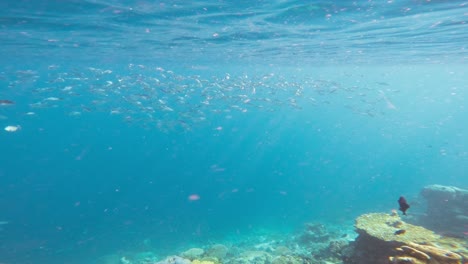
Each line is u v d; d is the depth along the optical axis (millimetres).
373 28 16031
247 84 21156
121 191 38156
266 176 49406
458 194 14695
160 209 27750
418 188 33781
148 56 29766
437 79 63312
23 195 36906
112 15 14148
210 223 23156
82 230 21766
